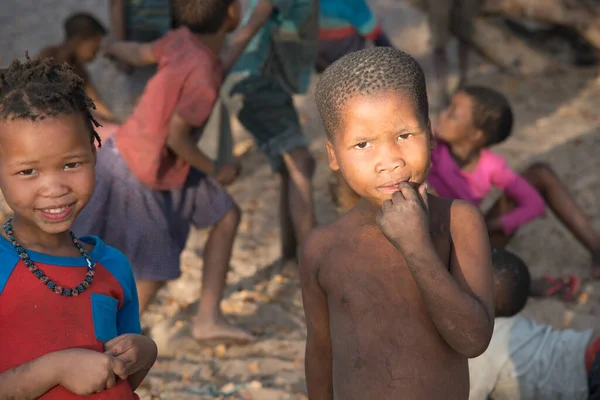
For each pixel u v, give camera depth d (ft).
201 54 14.85
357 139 7.27
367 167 7.32
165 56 14.99
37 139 6.81
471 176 17.63
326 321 8.30
